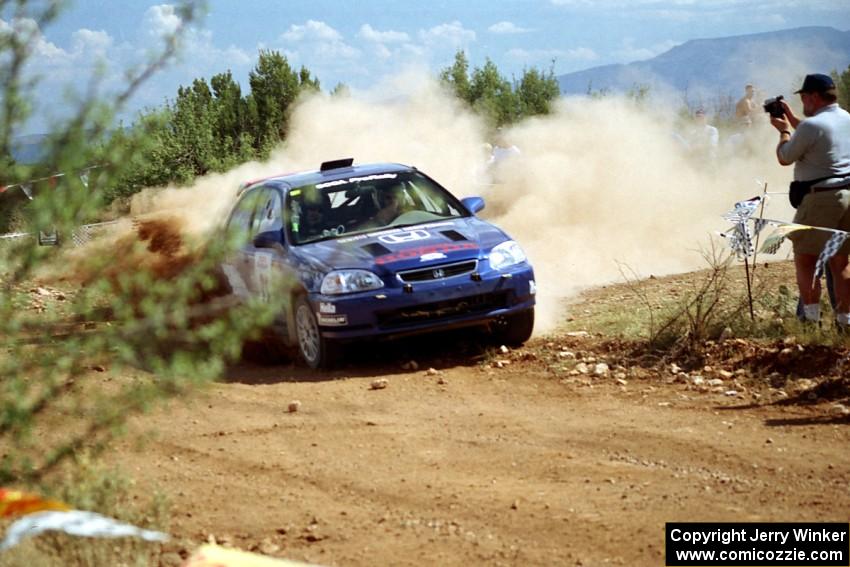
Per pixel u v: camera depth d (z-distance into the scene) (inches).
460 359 683.4
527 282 690.8
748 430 480.4
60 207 317.1
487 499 406.3
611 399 557.0
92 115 324.8
